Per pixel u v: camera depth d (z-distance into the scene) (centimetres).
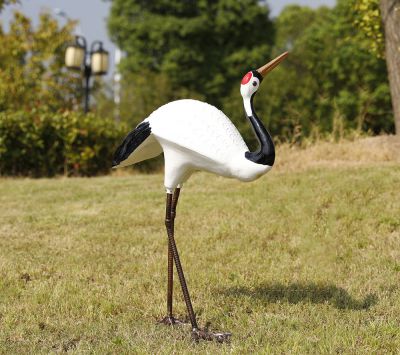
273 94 2311
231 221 809
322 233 741
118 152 458
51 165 1402
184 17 2831
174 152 432
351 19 2056
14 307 526
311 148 1198
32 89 2120
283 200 877
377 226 753
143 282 588
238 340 440
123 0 2864
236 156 419
